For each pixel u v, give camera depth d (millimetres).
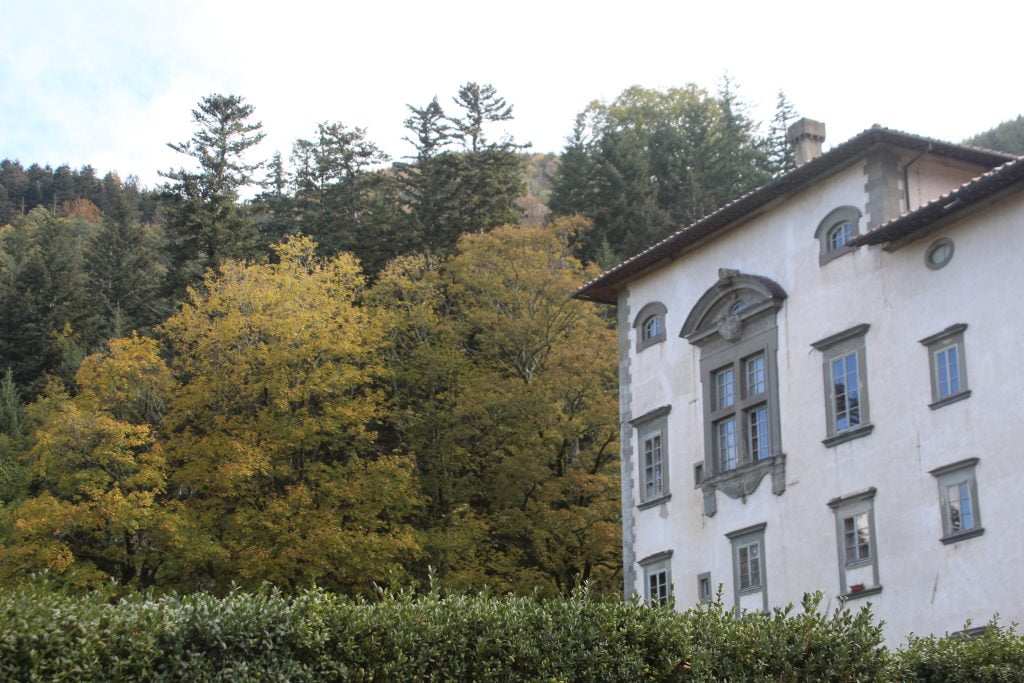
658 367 35344
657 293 35875
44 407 61094
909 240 27859
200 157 66125
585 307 48562
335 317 46625
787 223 31516
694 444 33469
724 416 32562
